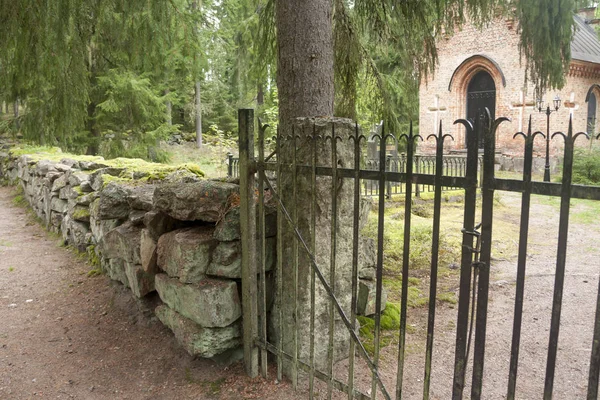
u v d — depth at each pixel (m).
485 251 1.93
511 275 5.69
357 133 2.37
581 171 13.19
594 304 4.66
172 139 22.69
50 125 5.73
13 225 8.54
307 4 3.97
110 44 5.94
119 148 12.99
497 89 18.56
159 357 3.58
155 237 3.81
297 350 2.94
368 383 3.14
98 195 5.55
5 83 5.96
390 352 3.57
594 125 17.30
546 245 7.30
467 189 1.95
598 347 1.67
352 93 4.84
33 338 4.01
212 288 3.16
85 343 3.89
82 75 4.95
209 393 3.10
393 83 5.68
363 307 3.92
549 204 11.31
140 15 5.23
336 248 3.14
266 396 3.00
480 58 18.80
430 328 2.15
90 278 5.32
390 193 9.56
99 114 12.53
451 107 19.92
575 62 17.03
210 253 3.29
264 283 3.14
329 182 3.03
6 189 12.80
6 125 12.91
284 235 3.13
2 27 4.36
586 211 10.34
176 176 4.90
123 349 3.76
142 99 12.35
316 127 2.89
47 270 5.80
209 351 3.21
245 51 7.36
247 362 3.24
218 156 17.02
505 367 3.39
